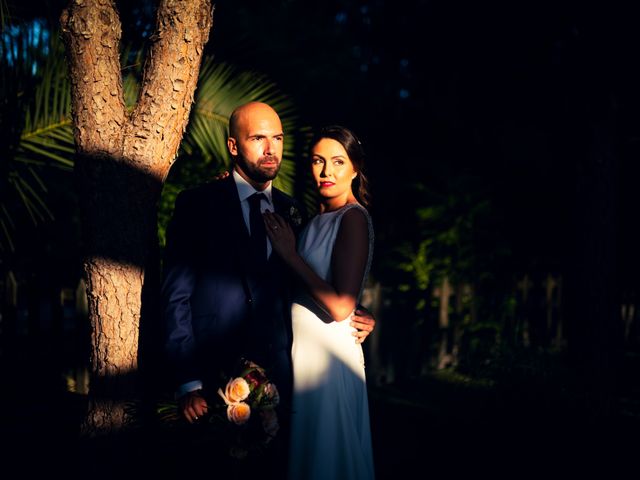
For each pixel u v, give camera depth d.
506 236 8.09
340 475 2.49
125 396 2.33
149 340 2.50
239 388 2.25
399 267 7.69
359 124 10.33
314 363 2.53
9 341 4.38
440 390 5.64
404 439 4.23
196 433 2.35
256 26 10.92
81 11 2.20
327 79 11.34
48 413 3.57
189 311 2.45
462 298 6.95
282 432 2.55
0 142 4.41
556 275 8.34
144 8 4.20
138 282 2.34
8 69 4.36
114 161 2.28
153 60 2.29
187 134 5.11
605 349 5.58
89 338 2.39
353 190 2.77
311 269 2.46
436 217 7.50
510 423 4.35
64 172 7.17
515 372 4.83
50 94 4.63
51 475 2.89
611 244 5.67
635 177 8.37
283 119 5.50
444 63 8.56
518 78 7.79
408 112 9.90
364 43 10.05
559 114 7.91
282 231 2.46
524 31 6.99
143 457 2.42
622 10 5.54
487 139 9.15
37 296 4.51
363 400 2.66
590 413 4.47
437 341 6.64
